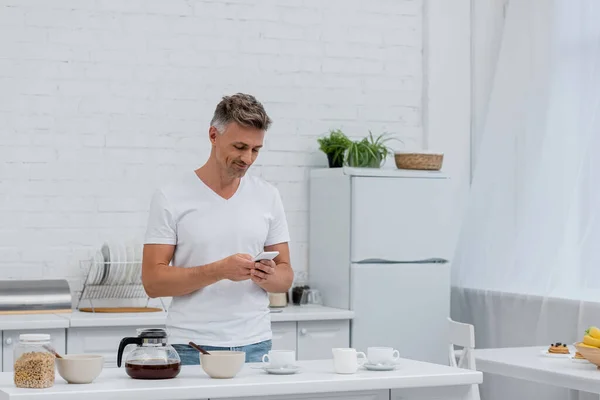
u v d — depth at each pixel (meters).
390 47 6.15
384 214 5.48
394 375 2.93
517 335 5.42
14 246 5.36
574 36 5.21
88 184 5.50
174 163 5.66
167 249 3.30
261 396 2.78
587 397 4.80
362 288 5.42
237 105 3.20
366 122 6.10
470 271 5.92
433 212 5.61
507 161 5.68
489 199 5.81
